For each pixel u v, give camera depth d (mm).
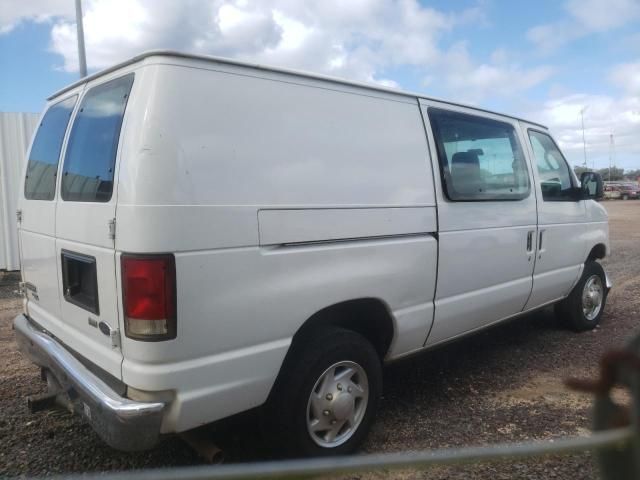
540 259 4824
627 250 12828
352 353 3139
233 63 2715
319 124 3051
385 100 3480
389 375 4555
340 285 3066
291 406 2895
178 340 2441
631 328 5996
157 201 2385
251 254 2664
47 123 3654
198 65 2604
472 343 5441
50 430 3516
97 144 2826
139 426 2393
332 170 3066
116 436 2420
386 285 3348
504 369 4703
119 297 2518
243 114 2715
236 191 2623
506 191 4410
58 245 3141
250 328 2680
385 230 3334
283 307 2803
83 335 2943
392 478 2961
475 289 4086
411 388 4277
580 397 4090
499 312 4457
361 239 3205
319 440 3053
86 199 2814
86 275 2848
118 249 2496
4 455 3201
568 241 5242
